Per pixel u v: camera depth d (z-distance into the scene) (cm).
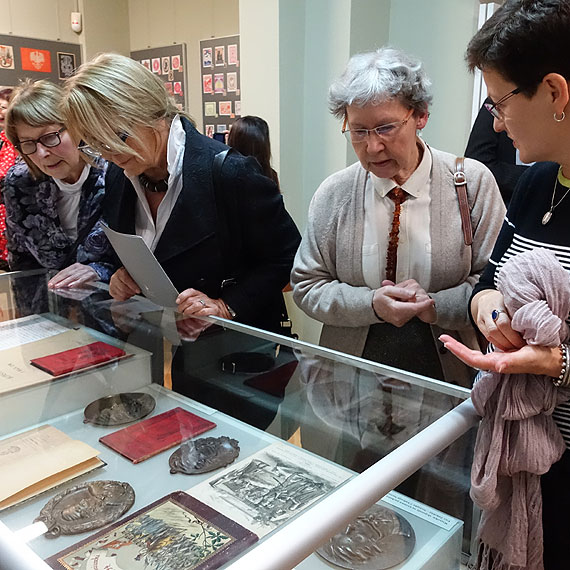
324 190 150
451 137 281
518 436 83
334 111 130
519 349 82
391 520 71
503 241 102
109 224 164
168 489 75
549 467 84
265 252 159
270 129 284
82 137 134
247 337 125
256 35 278
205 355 117
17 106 160
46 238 182
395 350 142
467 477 87
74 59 443
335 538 65
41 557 61
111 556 61
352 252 144
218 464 80
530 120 79
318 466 77
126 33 462
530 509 87
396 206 138
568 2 70
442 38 274
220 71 398
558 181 90
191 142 149
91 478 78
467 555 90
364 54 129
